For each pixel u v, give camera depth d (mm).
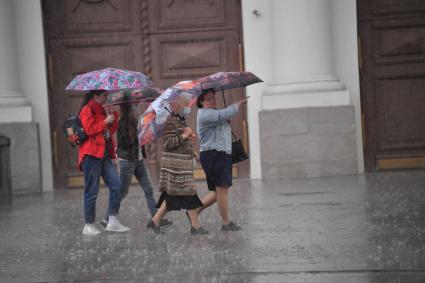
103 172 22953
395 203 25766
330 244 18828
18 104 38219
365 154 38906
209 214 25547
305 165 37094
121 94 23078
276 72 37781
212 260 17531
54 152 39438
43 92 39031
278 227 21969
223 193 21625
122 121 23516
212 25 39562
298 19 37250
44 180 39156
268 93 37781
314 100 37062
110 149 23000
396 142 39000
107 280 16016
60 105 39531
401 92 39000
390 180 33781
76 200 33281
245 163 39094
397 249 17734
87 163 22531
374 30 38906
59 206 31109
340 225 21703
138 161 23641
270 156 37250
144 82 22062
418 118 39000
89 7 39625
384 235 19734
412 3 38875
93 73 22094
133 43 39688
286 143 37125
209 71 39562
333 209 25078
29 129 38094
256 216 24500
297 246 18781
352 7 38406
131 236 22000
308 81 37188
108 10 39656
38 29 38875
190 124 39375
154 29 39625
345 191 30250
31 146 38125
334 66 38344
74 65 39594
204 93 21578
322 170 37094
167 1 39594
